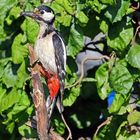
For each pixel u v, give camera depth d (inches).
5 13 526.0
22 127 540.4
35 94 480.4
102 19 512.1
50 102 524.7
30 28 515.8
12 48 519.2
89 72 585.3
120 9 507.2
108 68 517.7
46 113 481.1
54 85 525.7
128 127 523.8
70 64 533.0
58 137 503.5
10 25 535.2
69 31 518.6
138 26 528.4
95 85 579.2
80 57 599.8
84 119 590.6
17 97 527.5
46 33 529.3
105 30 510.3
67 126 535.8
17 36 518.6
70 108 589.0
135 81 529.7
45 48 526.6
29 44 505.7
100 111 590.6
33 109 529.7
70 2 508.1
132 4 526.6
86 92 582.2
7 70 534.0
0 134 583.2
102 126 544.4
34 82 482.0
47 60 527.5
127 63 518.6
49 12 522.3
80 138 580.1
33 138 540.7
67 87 528.7
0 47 548.1
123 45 514.6
